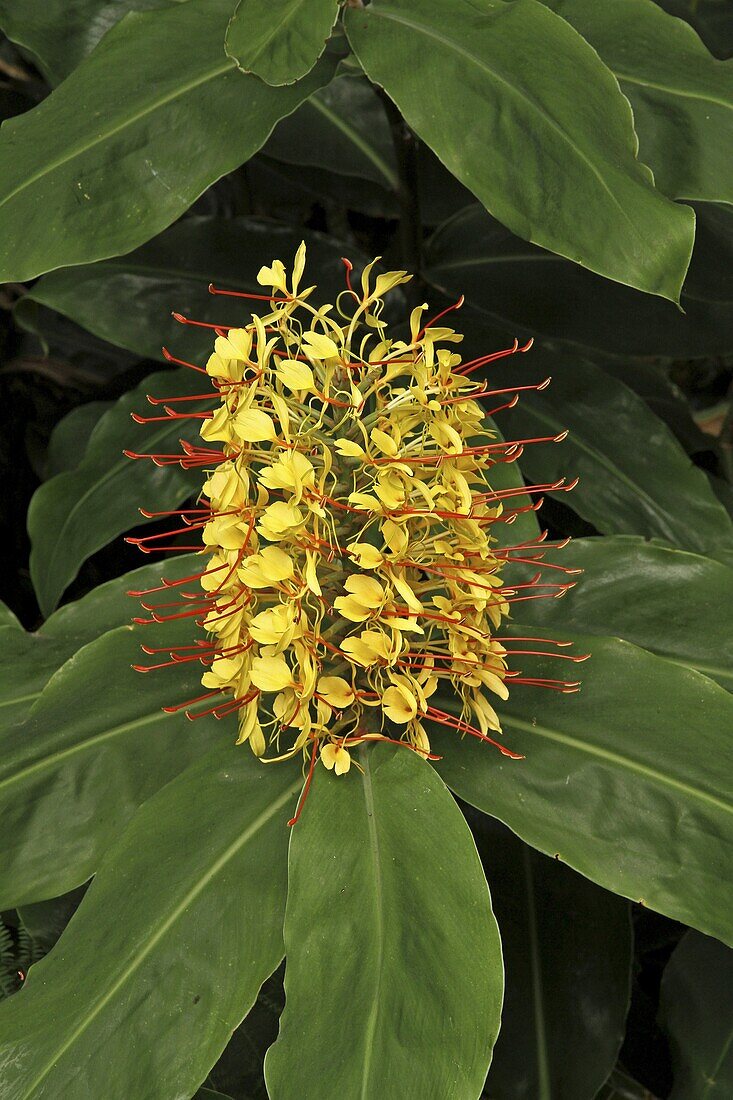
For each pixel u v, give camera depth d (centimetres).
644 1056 109
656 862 81
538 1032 98
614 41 91
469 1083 76
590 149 82
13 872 86
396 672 84
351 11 87
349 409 80
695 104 88
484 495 84
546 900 100
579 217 82
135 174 85
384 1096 76
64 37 104
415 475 82
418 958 78
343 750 82
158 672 91
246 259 110
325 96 116
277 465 79
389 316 113
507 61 84
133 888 82
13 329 141
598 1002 98
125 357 144
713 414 165
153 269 109
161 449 105
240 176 131
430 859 80
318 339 80
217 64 86
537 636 88
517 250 111
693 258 107
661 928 114
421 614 80
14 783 88
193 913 81
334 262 111
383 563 80
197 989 80
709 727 84
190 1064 78
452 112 83
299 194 143
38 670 94
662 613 91
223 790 85
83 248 84
